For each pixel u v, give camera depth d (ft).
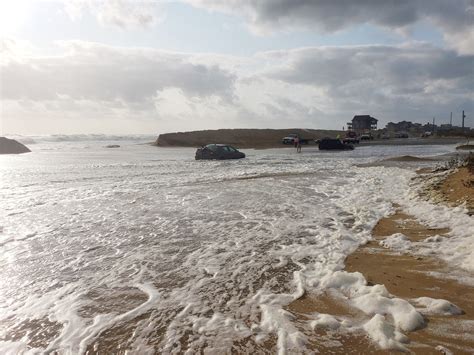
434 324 13.58
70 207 37.01
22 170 77.87
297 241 24.73
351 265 19.94
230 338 13.12
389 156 115.55
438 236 23.91
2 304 16.24
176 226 29.22
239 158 116.26
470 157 58.75
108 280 18.61
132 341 13.14
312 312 14.89
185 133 266.16
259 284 17.79
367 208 34.68
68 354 12.48
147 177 64.23
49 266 20.68
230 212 34.32
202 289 17.33
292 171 73.46
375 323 13.37
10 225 29.81
